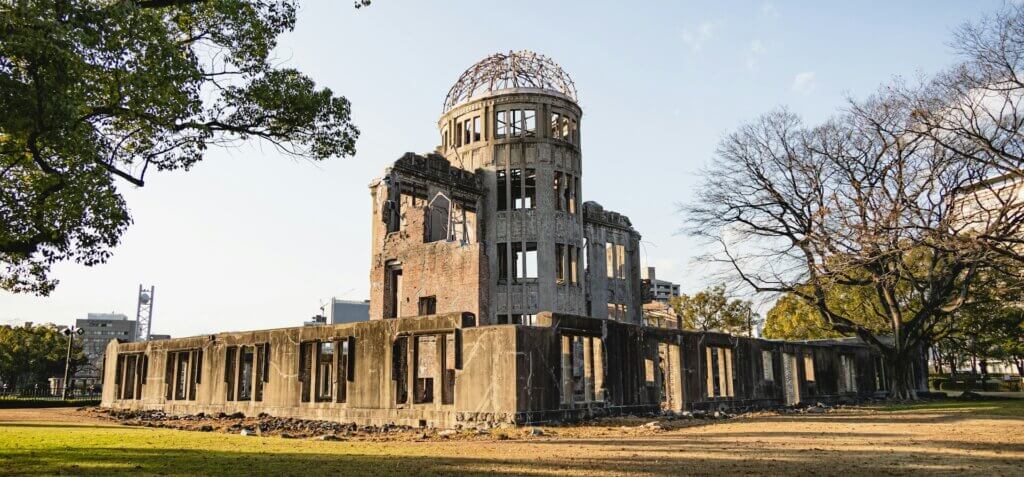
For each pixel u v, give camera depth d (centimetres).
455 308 3231
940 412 2642
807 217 3541
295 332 2703
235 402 2900
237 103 1559
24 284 1584
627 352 2464
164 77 1350
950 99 2261
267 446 1451
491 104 4250
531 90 4234
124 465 1048
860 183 3167
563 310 4056
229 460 1138
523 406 2008
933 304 3684
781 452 1302
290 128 1625
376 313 3562
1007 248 2061
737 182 3812
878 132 2702
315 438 1809
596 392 2352
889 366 3966
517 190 4528
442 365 2233
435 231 3784
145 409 3400
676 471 1030
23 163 1411
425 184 3812
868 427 1948
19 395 4788
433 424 2173
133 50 1301
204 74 1509
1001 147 2200
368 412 2372
